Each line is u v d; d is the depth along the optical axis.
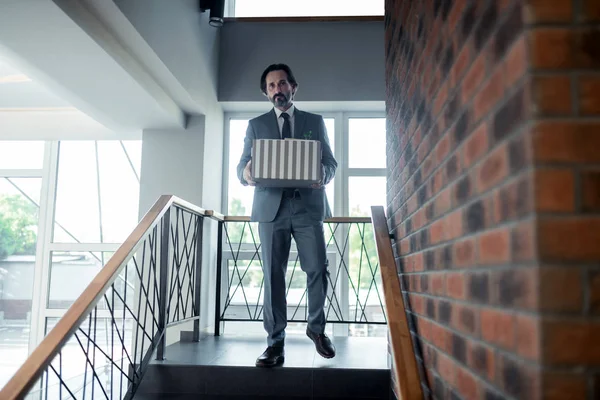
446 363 1.37
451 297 1.32
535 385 0.81
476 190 1.11
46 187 5.14
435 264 1.50
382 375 2.48
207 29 4.13
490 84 1.02
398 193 2.23
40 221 5.12
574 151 0.83
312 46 4.45
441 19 1.41
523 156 0.86
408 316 1.98
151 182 4.05
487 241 1.04
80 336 4.79
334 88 4.38
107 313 4.81
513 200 0.90
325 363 2.61
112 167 5.12
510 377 0.92
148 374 2.56
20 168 5.23
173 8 3.32
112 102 3.48
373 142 4.68
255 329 4.51
